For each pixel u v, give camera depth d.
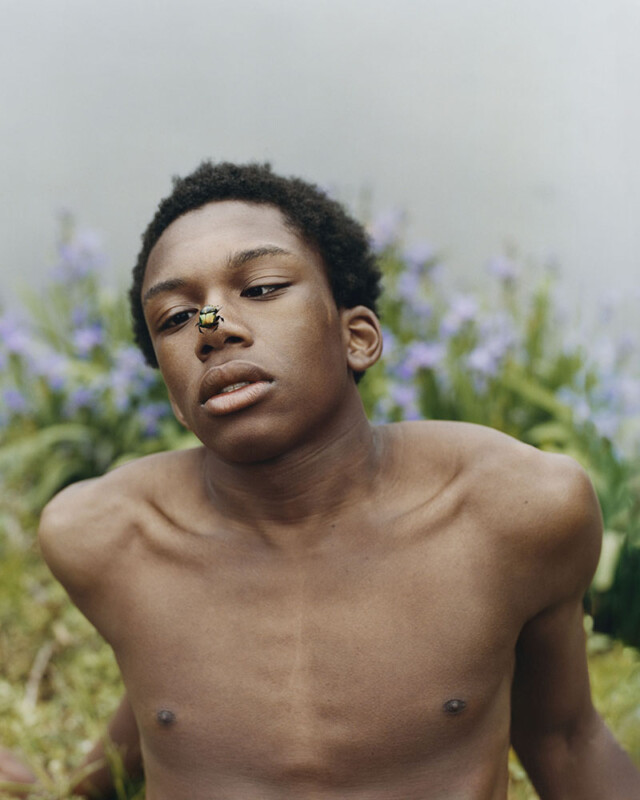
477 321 4.25
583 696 2.08
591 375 3.87
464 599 1.81
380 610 1.81
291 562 1.86
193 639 1.86
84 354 4.54
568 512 1.84
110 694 3.08
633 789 2.10
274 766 1.80
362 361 1.95
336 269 1.96
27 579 3.82
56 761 2.70
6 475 4.40
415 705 1.79
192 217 1.91
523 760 2.16
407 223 4.90
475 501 1.86
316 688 1.80
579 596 1.96
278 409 1.76
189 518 1.95
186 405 1.84
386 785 1.80
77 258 4.79
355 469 1.88
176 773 1.86
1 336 4.55
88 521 1.98
